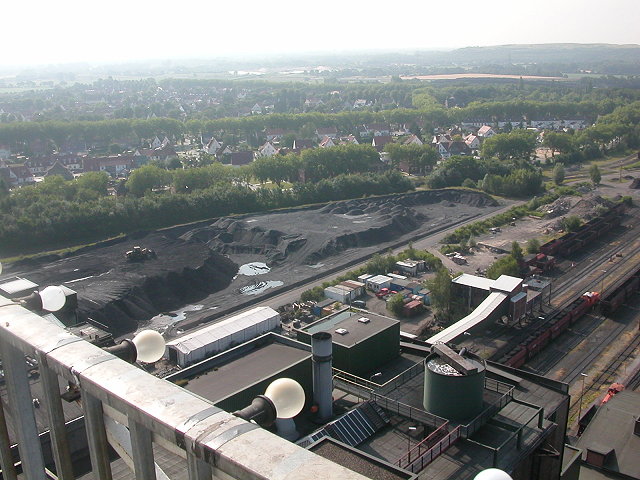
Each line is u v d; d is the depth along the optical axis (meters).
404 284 59.22
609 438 30.73
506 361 42.72
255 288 62.25
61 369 6.72
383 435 21.05
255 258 71.62
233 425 5.29
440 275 53.28
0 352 8.05
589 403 39.69
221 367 24.47
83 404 6.71
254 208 90.44
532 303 52.56
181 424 5.39
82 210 79.38
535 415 20.64
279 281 64.06
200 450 5.12
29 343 7.20
